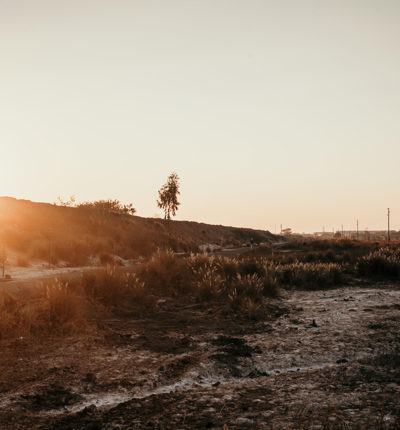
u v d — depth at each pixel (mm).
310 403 4508
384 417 3912
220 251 49000
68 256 26422
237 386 5562
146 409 4641
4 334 8047
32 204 40062
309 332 9062
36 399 5195
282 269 19156
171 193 75312
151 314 11375
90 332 8797
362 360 6406
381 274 20578
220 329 9766
